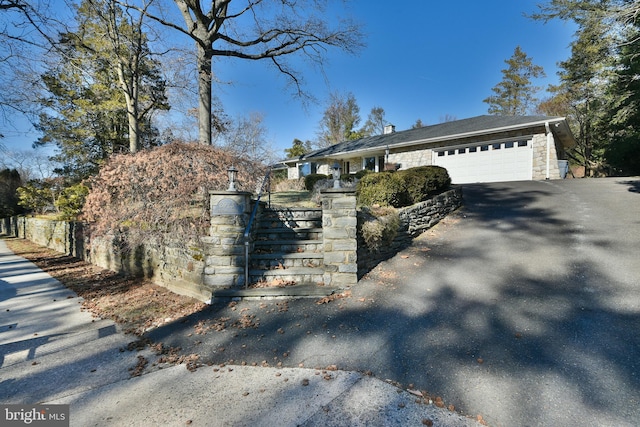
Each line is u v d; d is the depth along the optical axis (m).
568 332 3.02
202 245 4.78
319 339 3.26
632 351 2.68
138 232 5.86
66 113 15.10
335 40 11.88
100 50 11.15
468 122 15.04
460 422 2.08
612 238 5.07
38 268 8.16
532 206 7.51
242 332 3.53
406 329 3.34
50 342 3.53
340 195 4.64
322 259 4.97
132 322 4.03
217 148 7.18
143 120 15.46
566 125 11.71
